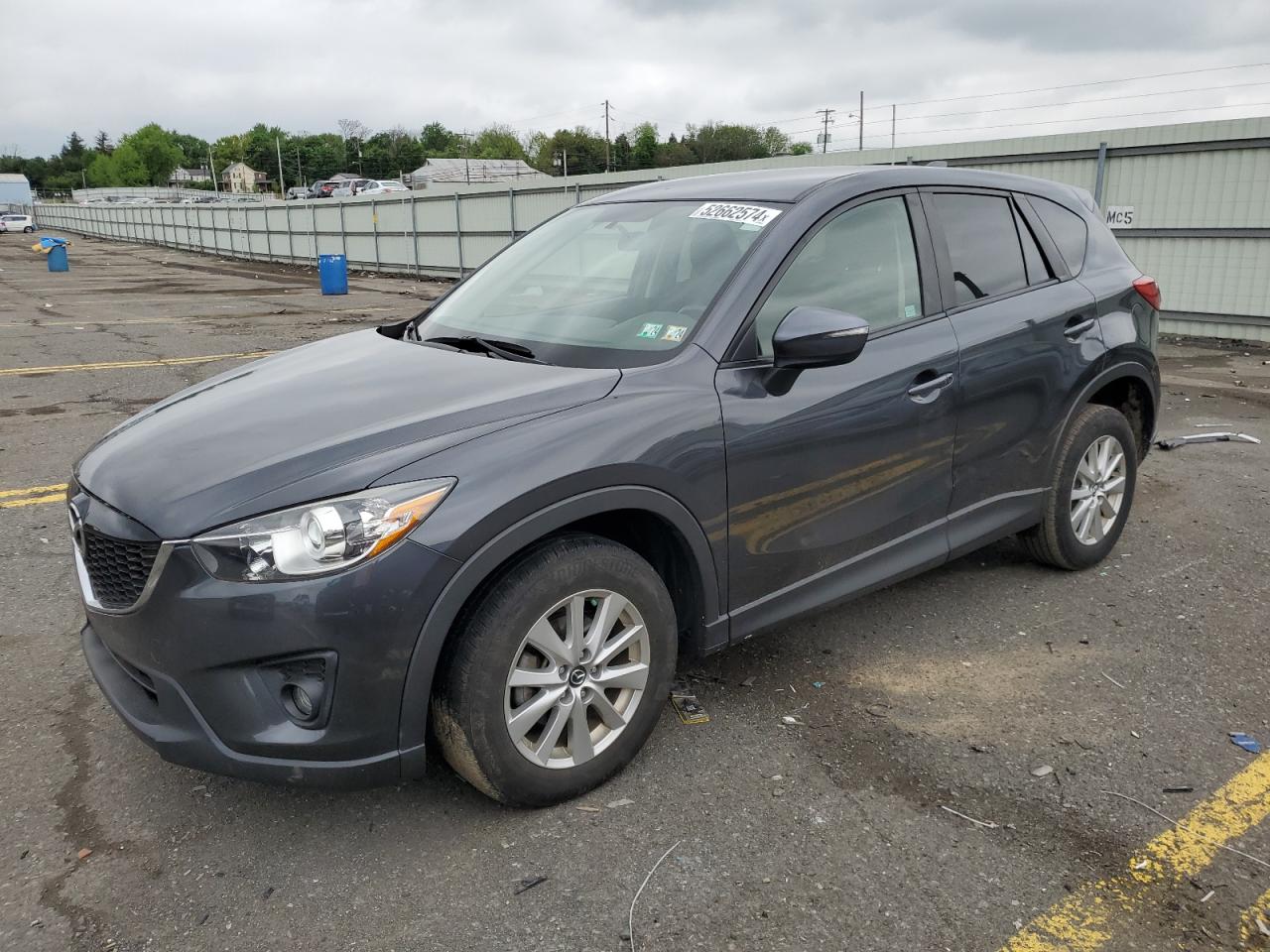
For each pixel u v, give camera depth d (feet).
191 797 9.27
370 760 7.86
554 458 8.23
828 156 53.21
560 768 8.80
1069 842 8.45
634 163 409.28
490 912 7.69
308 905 7.81
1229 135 39.50
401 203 89.51
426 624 7.72
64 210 246.68
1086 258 13.96
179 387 30.55
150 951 7.37
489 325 11.42
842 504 10.54
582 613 8.68
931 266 11.66
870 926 7.50
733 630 9.93
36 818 8.97
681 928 7.49
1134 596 13.58
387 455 7.93
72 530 9.14
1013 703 10.76
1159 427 23.77
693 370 9.47
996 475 12.39
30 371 33.63
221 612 7.54
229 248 131.75
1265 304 39.86
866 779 9.37
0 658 12.10
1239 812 8.82
